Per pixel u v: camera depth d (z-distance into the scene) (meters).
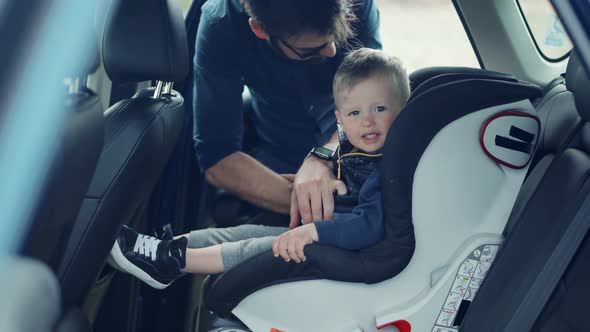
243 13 2.11
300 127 2.29
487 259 1.68
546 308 1.53
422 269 1.70
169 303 2.19
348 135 1.90
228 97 2.20
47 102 1.05
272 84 2.21
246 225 2.00
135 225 2.04
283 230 2.00
